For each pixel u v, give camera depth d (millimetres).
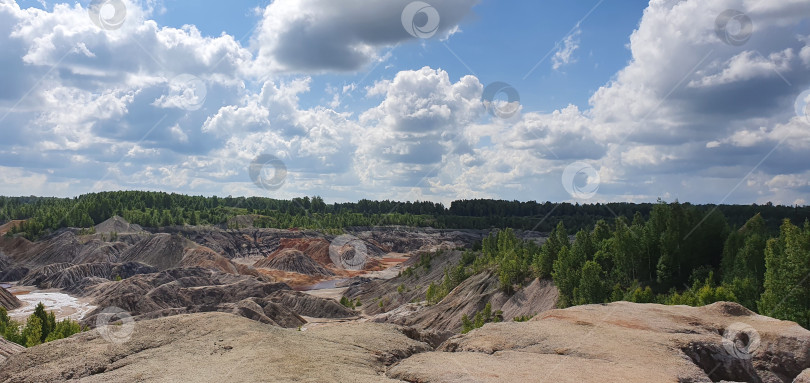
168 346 28219
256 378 21734
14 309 129500
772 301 59969
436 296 124188
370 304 147250
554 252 103438
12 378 26281
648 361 26906
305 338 29781
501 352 29016
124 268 181375
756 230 94312
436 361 26766
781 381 32344
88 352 28109
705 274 86375
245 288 145000
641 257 94750
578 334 32625
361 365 25594
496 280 112625
